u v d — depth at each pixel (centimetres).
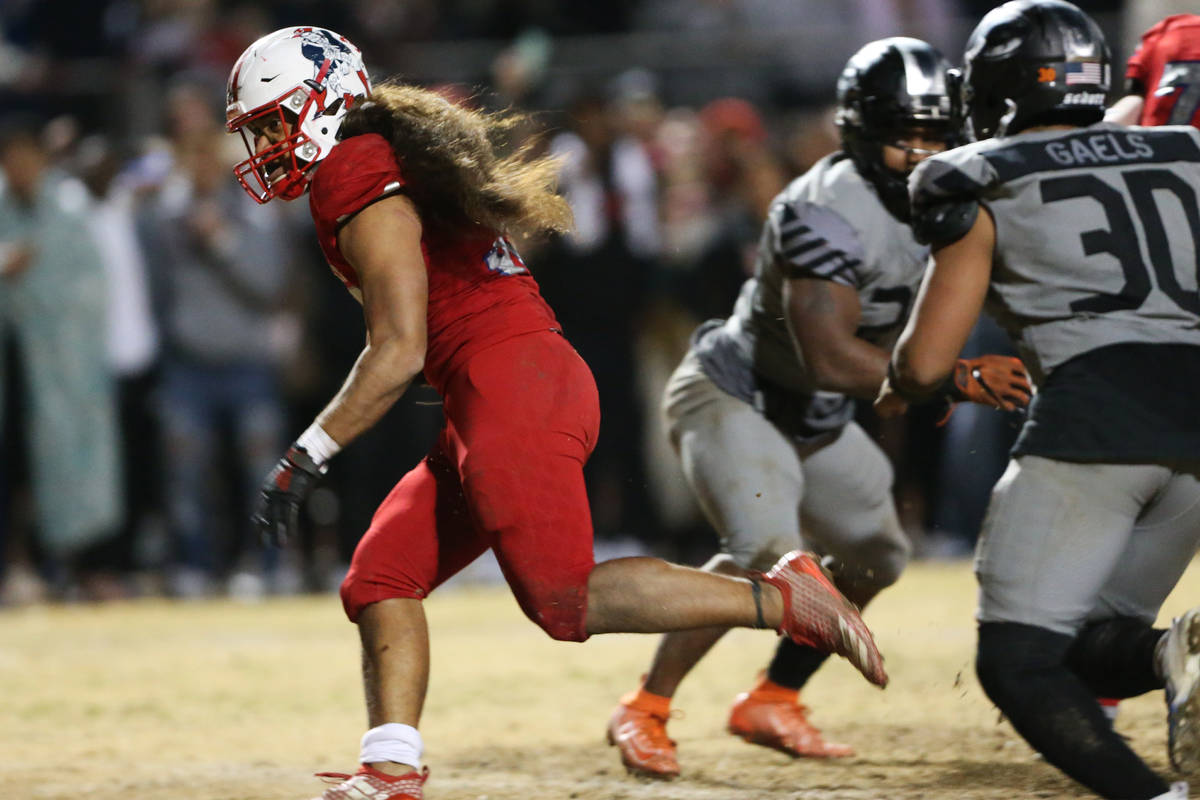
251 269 3419
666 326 3444
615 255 3428
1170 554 1279
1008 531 1223
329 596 3522
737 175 3475
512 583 1253
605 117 3472
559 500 1244
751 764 1606
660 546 3588
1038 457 1221
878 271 1538
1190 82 1505
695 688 2130
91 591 3594
